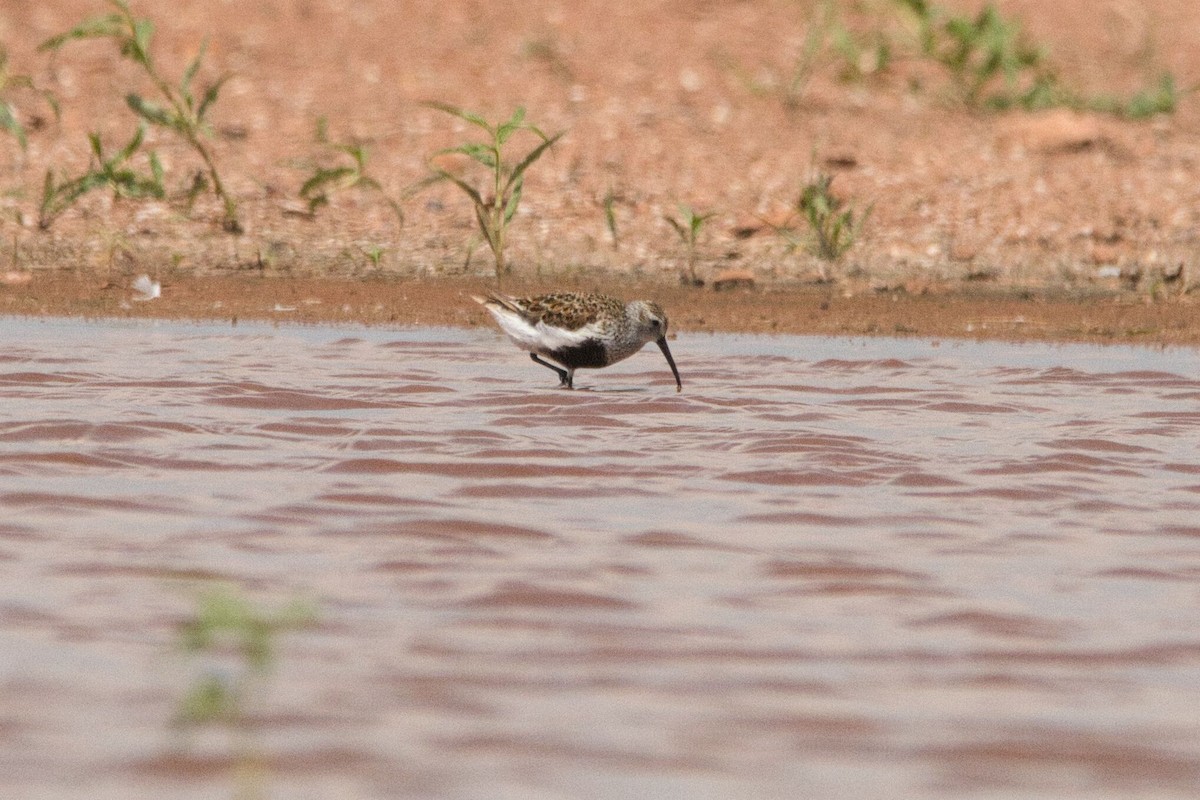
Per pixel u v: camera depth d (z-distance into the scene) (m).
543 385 29.75
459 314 37.66
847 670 14.70
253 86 48.72
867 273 41.69
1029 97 50.69
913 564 18.20
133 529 19.03
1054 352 34.47
